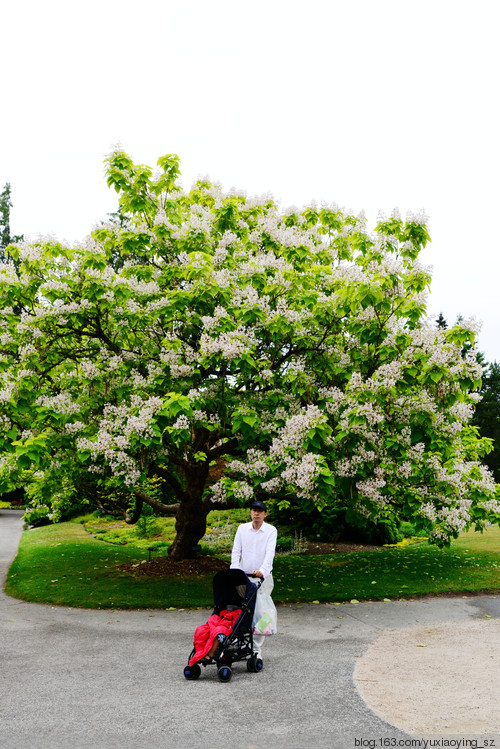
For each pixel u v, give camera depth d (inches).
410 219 454.3
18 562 607.5
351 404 352.5
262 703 203.9
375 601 397.4
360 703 203.3
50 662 258.5
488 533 757.9
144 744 170.6
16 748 168.2
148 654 271.3
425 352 361.7
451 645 283.7
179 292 396.8
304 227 517.0
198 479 505.7
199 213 476.4
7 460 398.9
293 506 756.0
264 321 389.7
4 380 390.6
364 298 360.2
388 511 491.8
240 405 391.9
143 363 441.7
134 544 736.3
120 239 438.0
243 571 247.0
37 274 429.4
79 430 390.3
